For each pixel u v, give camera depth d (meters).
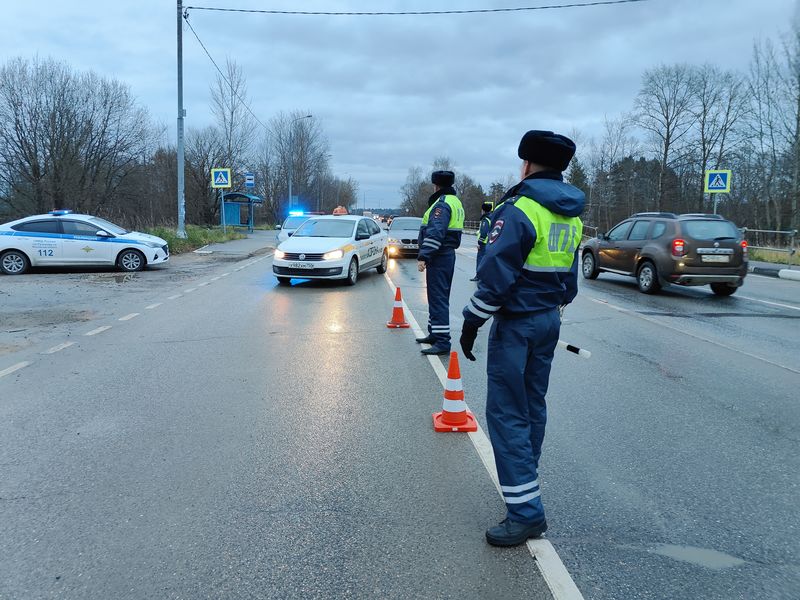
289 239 12.56
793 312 9.64
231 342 6.91
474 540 2.83
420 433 4.16
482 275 2.64
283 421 4.36
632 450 3.93
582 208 2.76
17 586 2.46
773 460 3.80
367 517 3.03
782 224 33.69
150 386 5.18
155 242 14.68
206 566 2.61
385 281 13.23
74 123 34.22
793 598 2.44
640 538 2.87
